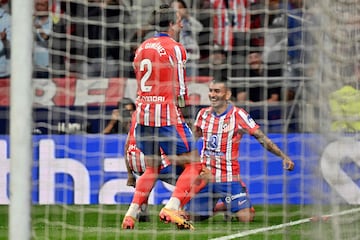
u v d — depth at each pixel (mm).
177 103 24406
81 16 29812
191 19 31578
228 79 30312
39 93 28484
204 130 27250
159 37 24453
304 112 16625
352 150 16594
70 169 28875
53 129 28859
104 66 29547
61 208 28141
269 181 28359
